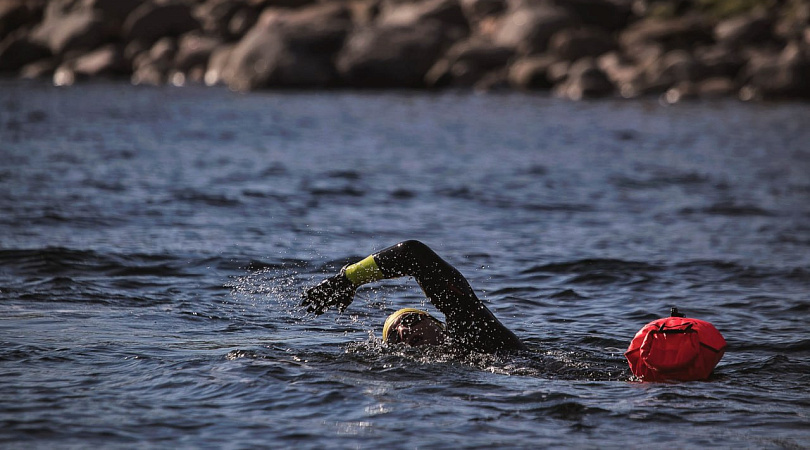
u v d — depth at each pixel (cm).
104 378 2061
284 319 2781
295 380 2061
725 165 7169
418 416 1839
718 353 2161
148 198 4959
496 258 3781
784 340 2611
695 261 3759
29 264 3375
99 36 17275
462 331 2323
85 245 3725
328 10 17588
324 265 3569
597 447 1684
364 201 5188
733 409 1930
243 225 4366
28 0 19038
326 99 13138
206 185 5481
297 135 8644
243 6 18450
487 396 1984
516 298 3145
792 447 1698
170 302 2950
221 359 2239
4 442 1645
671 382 2138
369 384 2052
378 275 2338
